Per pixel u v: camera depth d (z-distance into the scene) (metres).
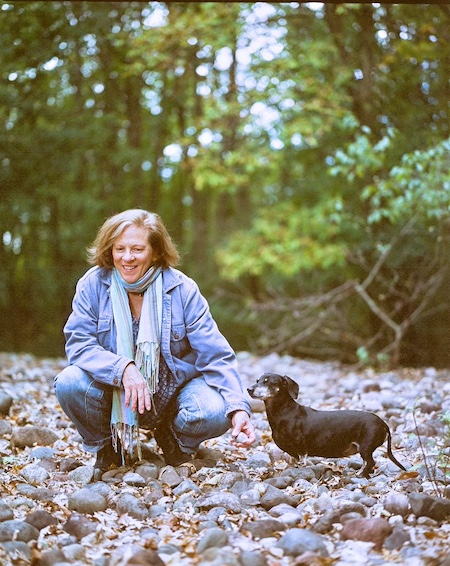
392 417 6.09
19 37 12.83
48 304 20.16
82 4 13.13
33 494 3.97
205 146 15.24
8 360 11.30
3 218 17.38
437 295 11.91
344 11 12.26
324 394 7.79
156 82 21.30
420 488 4.02
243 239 17.03
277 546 3.18
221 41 13.60
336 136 14.95
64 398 4.31
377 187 10.62
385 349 10.85
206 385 4.41
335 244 14.85
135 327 4.37
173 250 4.42
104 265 4.39
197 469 4.46
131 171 23.03
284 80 13.60
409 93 13.18
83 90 20.86
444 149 9.40
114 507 3.82
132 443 4.27
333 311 12.06
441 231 10.67
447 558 2.88
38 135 16.86
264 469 4.51
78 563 3.08
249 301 15.34
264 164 15.62
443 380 9.00
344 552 3.12
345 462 4.68
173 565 3.00
